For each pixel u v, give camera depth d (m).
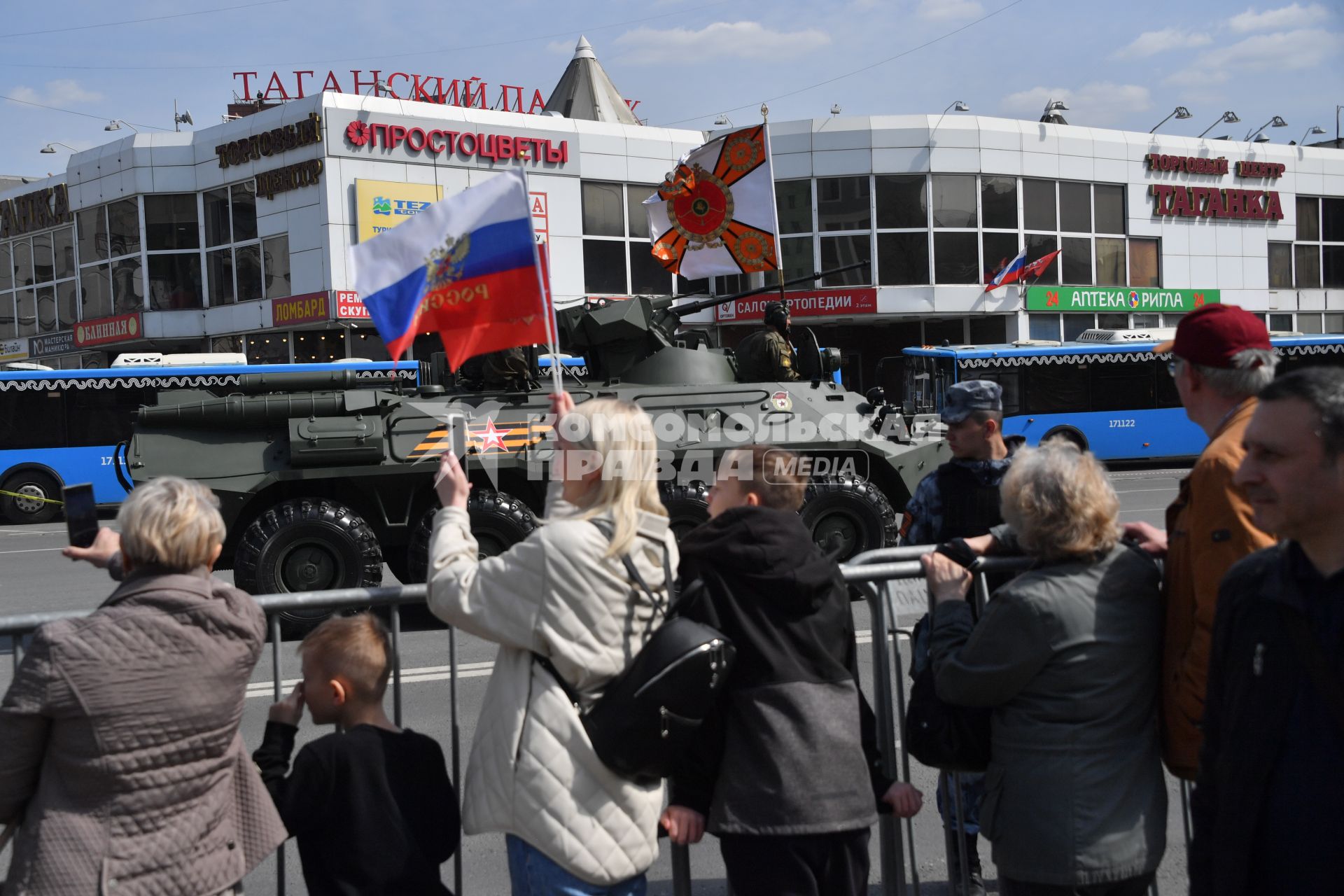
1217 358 2.49
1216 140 28.05
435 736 5.32
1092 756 2.40
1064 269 26.22
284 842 2.54
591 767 2.33
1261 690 1.89
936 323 26.53
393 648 3.02
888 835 3.07
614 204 23.58
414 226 3.42
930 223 24.83
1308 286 29.28
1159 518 13.22
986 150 25.00
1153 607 2.48
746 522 2.47
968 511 3.73
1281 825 1.85
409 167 21.38
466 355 3.42
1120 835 2.38
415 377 16.70
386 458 7.94
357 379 8.56
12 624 2.67
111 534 2.78
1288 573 1.90
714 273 9.30
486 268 3.38
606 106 27.31
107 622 2.22
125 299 24.22
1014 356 20.19
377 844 2.52
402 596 3.00
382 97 22.55
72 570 11.52
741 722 2.45
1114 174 26.53
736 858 2.45
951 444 3.84
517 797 2.34
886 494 9.59
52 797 2.21
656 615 2.47
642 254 23.97
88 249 25.12
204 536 2.34
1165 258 27.36
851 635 2.62
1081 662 2.40
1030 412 20.25
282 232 21.84
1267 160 28.41
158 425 7.94
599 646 2.35
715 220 9.16
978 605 3.12
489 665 6.63
